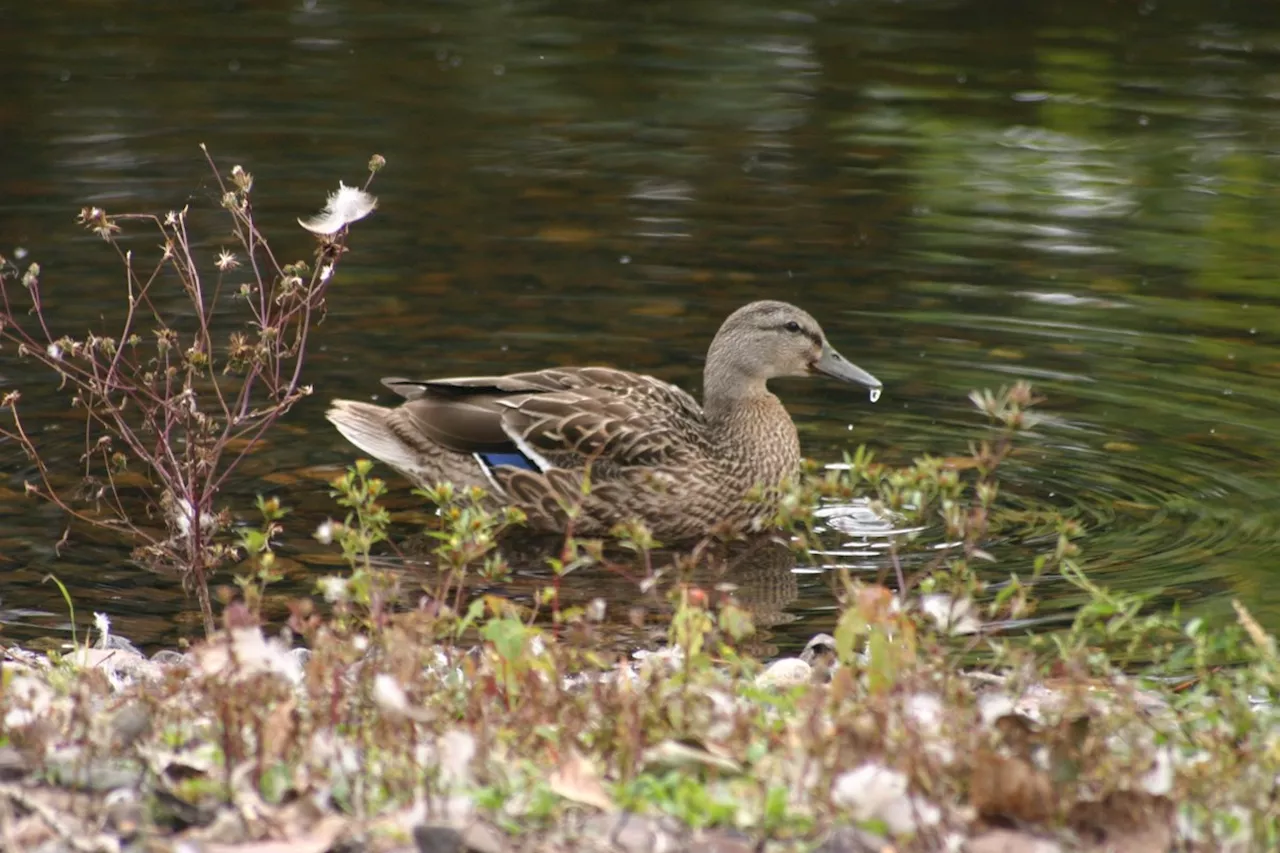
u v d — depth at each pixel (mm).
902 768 6305
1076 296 16656
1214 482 12711
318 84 23344
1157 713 7660
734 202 19312
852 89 23750
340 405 13195
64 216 18109
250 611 7969
